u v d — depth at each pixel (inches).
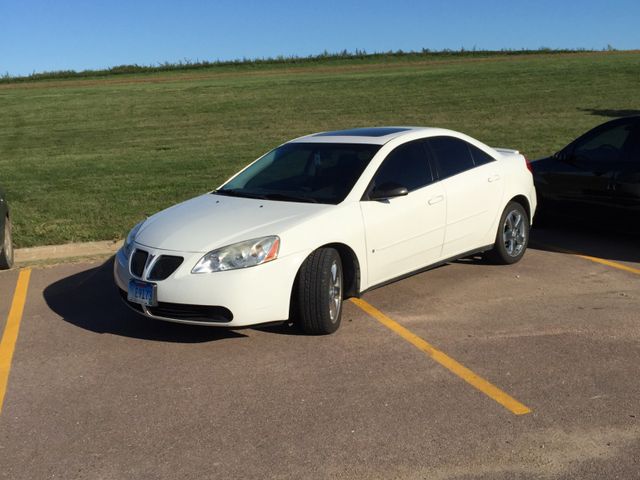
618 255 294.0
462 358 185.3
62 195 473.7
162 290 189.9
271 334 207.2
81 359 192.9
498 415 152.9
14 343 207.2
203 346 199.5
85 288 263.7
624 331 201.6
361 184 217.9
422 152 242.8
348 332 207.2
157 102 1197.7
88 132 901.8
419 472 131.6
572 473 129.7
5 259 288.0
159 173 567.5
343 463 135.6
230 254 188.7
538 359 183.2
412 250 230.5
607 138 318.3
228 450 141.9
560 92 1112.8
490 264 281.3
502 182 269.0
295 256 193.3
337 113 994.1
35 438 149.3
